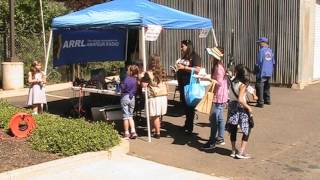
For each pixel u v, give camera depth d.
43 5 21.19
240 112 8.60
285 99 14.98
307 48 17.38
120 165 8.05
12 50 17.30
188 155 8.90
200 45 18.98
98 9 11.72
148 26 10.34
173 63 19.66
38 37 20.14
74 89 12.28
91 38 14.20
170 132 10.70
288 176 7.77
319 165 8.37
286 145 9.66
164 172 7.76
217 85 9.15
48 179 7.23
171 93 15.88
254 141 9.95
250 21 17.78
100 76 12.19
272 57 13.87
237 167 8.20
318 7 18.47
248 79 8.61
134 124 11.02
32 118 9.38
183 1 19.20
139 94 10.30
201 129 10.99
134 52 14.88
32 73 12.20
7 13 19.56
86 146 8.31
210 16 18.64
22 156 7.97
